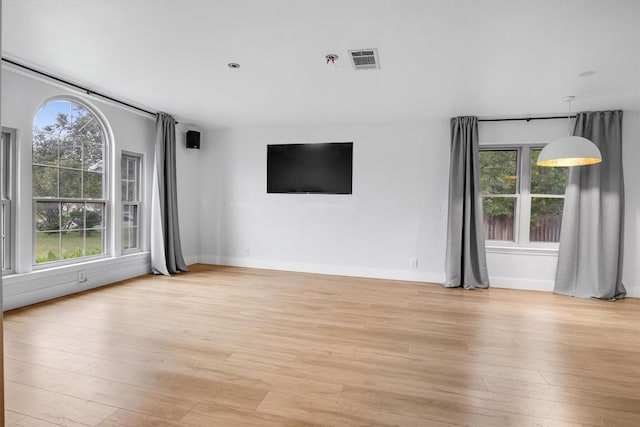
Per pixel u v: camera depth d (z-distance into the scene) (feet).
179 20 8.15
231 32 8.70
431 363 8.28
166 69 11.07
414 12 7.67
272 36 8.86
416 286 15.69
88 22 8.30
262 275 17.19
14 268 11.50
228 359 8.29
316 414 6.29
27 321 10.39
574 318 11.60
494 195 16.24
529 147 15.83
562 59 9.77
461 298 13.82
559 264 14.73
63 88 12.42
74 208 13.52
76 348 8.70
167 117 16.66
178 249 17.54
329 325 10.61
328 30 8.52
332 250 17.95
